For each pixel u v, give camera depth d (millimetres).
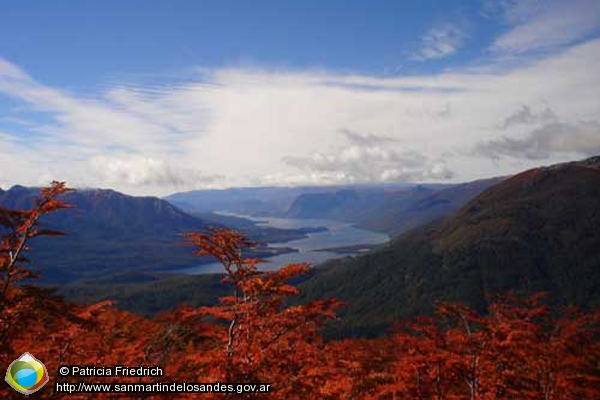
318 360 25609
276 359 22125
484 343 29250
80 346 23281
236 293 24297
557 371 31203
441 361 29453
